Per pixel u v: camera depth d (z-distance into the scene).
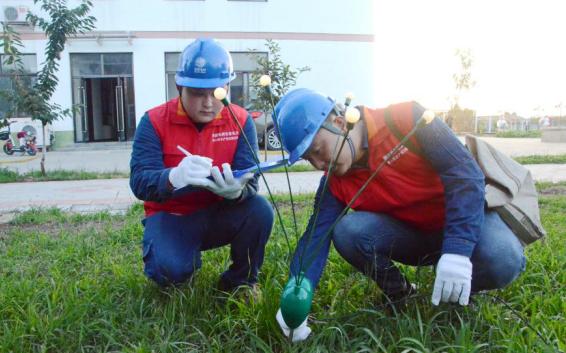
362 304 2.56
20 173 9.76
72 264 3.48
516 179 2.29
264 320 2.29
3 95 8.76
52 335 2.26
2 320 2.45
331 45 15.90
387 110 2.12
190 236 2.71
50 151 15.05
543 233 2.30
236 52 15.63
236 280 2.81
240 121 2.71
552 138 16.41
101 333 2.28
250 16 15.53
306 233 2.40
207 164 2.25
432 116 1.80
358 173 2.25
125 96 15.74
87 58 15.38
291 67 15.78
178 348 2.11
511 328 2.18
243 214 2.74
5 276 3.24
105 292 2.71
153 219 2.71
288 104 2.05
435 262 2.57
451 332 2.18
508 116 27.81
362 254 2.37
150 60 15.48
